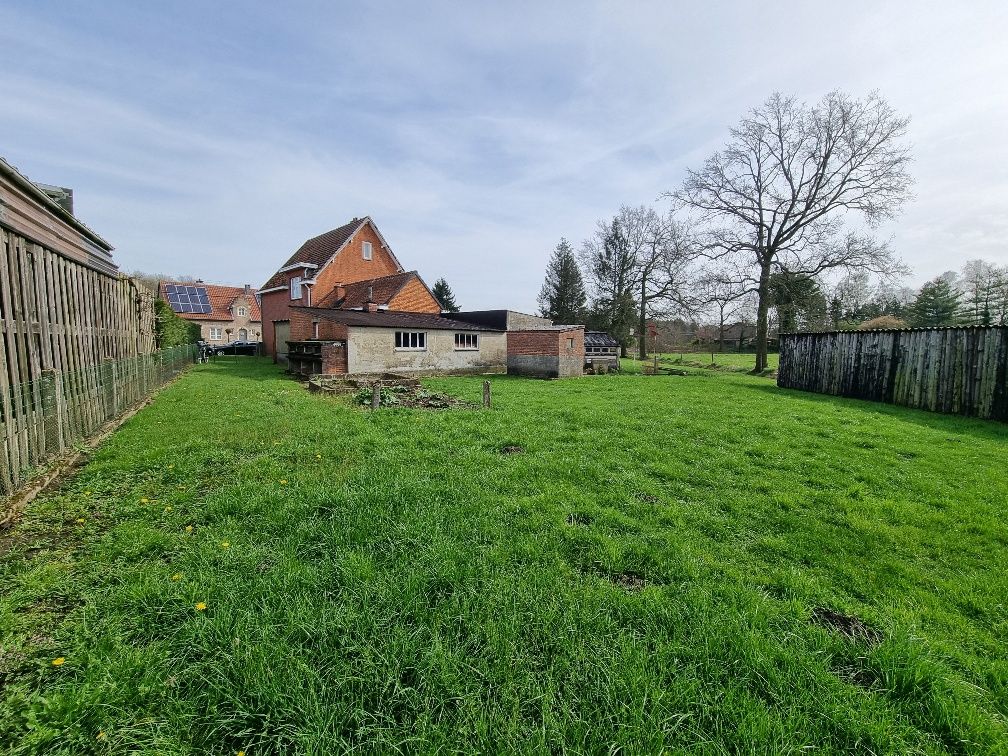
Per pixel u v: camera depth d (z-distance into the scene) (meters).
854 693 2.26
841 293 39.91
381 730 1.95
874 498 5.21
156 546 3.52
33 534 3.69
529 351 22.72
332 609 2.72
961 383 11.73
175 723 2.01
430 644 2.45
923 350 12.83
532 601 2.88
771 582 3.38
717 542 4.05
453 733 1.97
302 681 2.18
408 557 3.41
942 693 2.27
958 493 5.45
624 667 2.36
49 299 5.97
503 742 1.93
